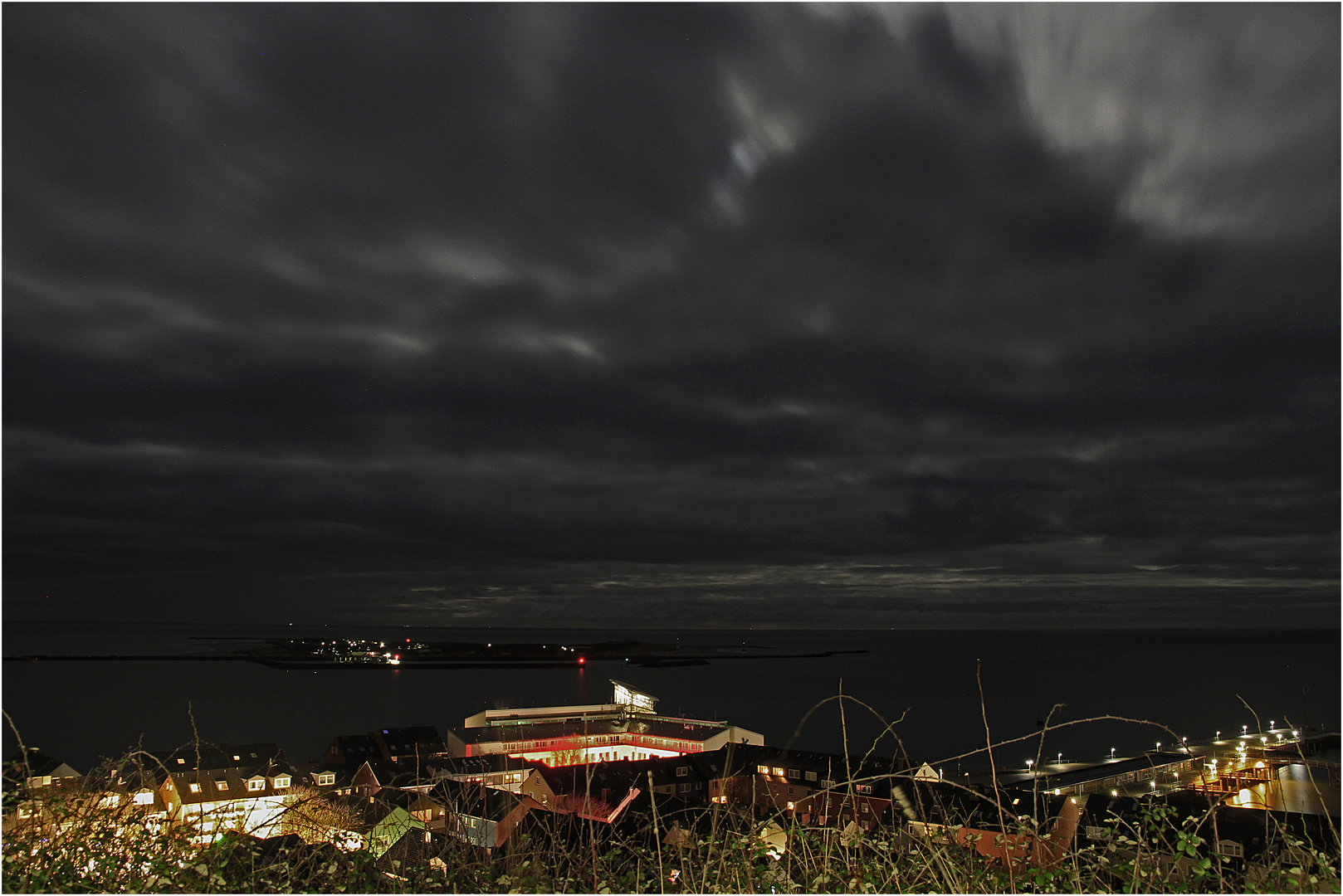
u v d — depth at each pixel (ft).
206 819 14.89
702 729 199.31
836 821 14.14
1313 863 13.10
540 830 15.49
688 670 606.55
